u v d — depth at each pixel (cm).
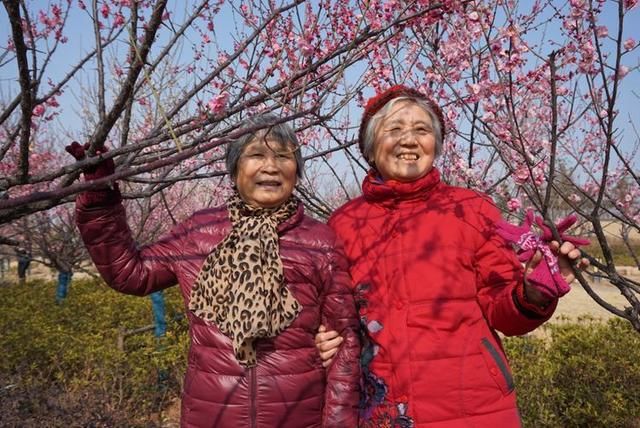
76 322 707
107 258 186
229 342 184
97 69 195
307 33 237
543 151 314
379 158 205
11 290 1070
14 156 425
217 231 201
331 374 182
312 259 192
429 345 178
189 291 195
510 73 210
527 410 421
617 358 473
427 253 188
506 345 511
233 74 258
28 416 413
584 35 217
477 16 214
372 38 239
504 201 306
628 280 239
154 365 518
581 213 219
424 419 175
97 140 165
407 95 206
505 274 183
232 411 179
